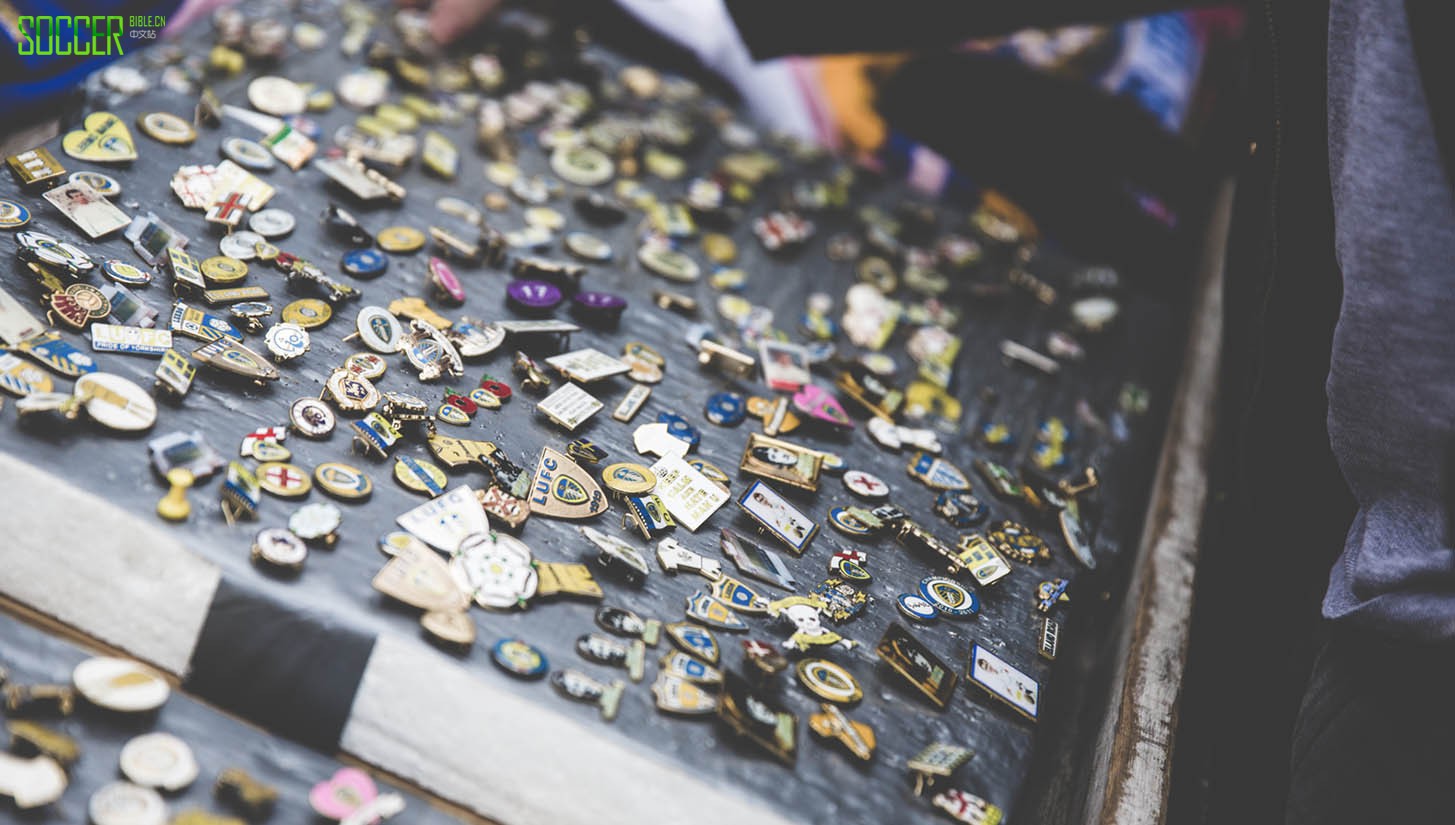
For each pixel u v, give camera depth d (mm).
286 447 758
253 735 700
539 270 906
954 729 760
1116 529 938
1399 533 725
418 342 830
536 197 991
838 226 1098
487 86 1081
